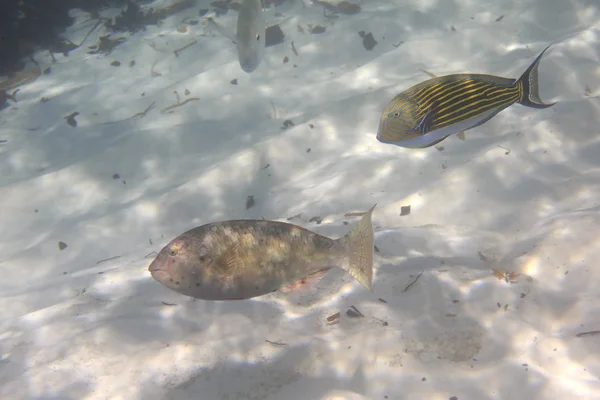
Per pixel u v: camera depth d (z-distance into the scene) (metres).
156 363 1.34
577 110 2.08
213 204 2.09
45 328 1.48
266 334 1.39
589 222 1.55
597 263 1.45
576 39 2.51
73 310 1.54
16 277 1.87
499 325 1.36
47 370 1.34
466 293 1.44
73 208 2.17
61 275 1.85
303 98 2.59
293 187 2.10
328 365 1.31
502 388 1.23
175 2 3.91
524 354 1.29
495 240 1.64
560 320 1.36
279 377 1.29
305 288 1.05
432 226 1.74
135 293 1.58
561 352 1.28
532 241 1.57
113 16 3.99
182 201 2.10
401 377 1.27
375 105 2.42
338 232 1.75
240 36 1.99
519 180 1.84
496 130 2.10
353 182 2.04
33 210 2.17
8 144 2.63
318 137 2.30
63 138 2.62
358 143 2.25
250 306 1.47
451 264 1.55
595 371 1.24
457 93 1.15
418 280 1.50
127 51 3.44
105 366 1.34
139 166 2.33
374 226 1.79
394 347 1.33
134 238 2.00
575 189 1.74
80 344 1.40
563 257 1.49
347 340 1.35
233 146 2.33
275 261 1.01
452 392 1.24
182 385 1.29
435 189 1.90
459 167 1.95
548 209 1.69
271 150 2.25
